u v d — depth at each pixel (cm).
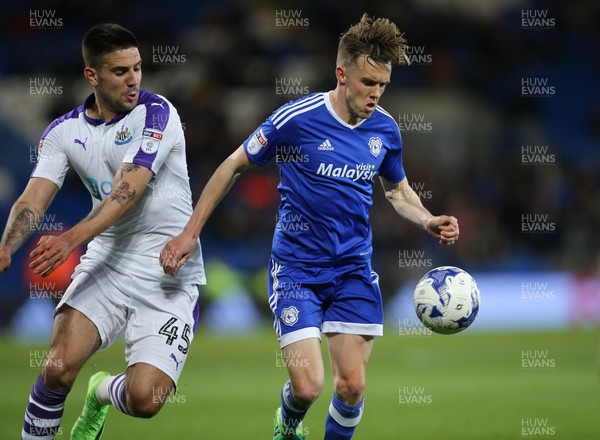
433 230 2289
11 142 8200
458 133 9312
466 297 2188
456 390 3838
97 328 2072
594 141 9856
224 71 8825
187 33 9150
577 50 10612
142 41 8856
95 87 2078
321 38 9706
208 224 7394
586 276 7262
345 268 2208
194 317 2172
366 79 2094
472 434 2758
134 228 2122
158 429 2858
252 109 8688
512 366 4762
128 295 2103
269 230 7544
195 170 7931
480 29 10162
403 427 2905
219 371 4541
